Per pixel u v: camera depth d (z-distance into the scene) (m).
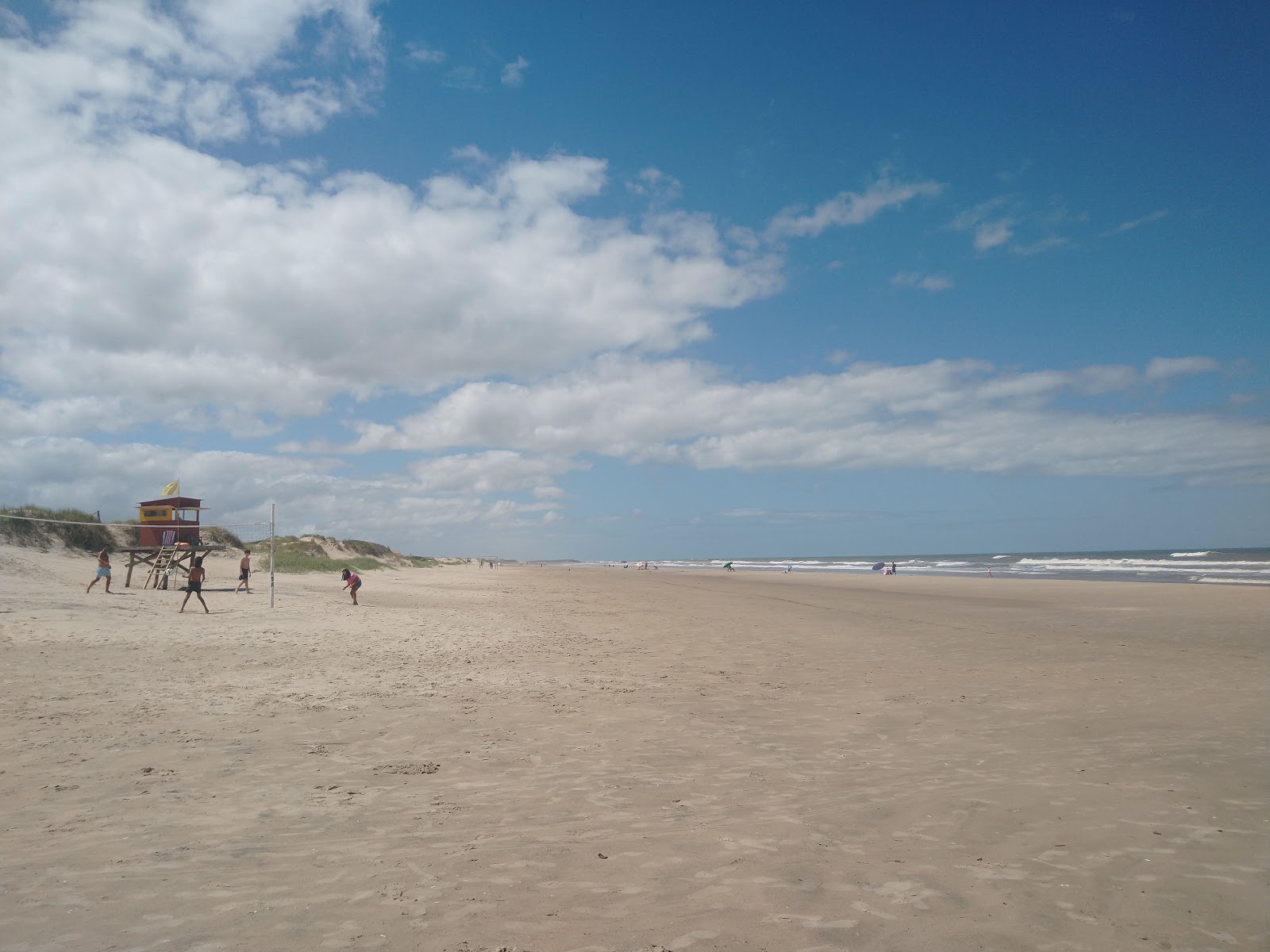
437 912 3.82
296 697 9.41
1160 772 6.73
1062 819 5.46
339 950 3.39
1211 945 3.57
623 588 41.91
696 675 12.16
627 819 5.44
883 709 9.63
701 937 3.58
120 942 3.40
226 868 4.34
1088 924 3.78
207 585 28.20
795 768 6.93
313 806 5.54
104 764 6.31
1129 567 65.12
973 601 29.81
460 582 47.22
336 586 33.84
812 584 46.31
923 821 5.43
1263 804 5.77
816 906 3.96
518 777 6.49
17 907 3.73
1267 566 58.25
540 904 3.95
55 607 16.27
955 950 3.49
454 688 10.45
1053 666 13.32
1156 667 13.23
